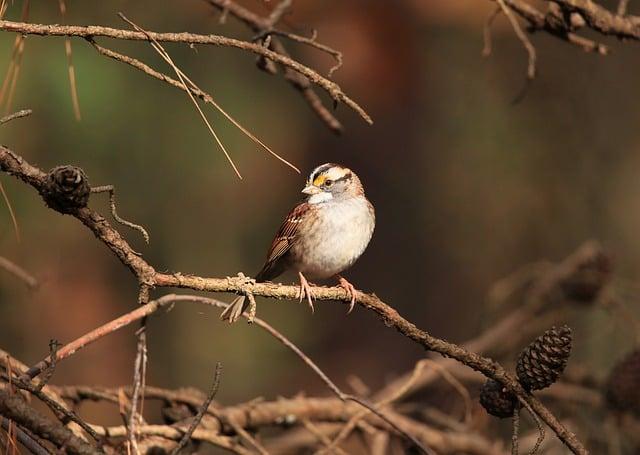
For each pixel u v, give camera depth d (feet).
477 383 32.50
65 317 39.99
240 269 44.14
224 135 40.73
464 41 41.73
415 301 45.91
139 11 37.50
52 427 16.33
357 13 38.50
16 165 16.61
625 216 39.86
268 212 44.37
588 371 29.84
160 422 43.62
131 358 43.21
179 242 42.37
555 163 41.14
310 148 44.62
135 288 43.42
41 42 35.14
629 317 30.60
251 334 46.21
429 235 45.19
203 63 40.09
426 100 42.29
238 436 25.12
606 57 41.42
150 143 38.65
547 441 26.30
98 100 36.24
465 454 28.63
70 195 16.52
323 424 28.40
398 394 23.22
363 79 39.70
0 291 35.53
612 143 40.78
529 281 36.09
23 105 34.88
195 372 44.70
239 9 25.09
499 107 42.22
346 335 48.44
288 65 17.98
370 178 45.34
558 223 40.70
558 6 24.38
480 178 42.68
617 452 26.20
